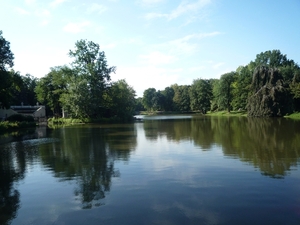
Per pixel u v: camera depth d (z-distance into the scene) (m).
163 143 20.41
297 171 10.94
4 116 62.16
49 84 80.19
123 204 7.97
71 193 9.13
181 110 124.69
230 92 82.50
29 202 8.46
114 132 31.38
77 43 62.50
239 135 23.62
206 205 7.73
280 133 23.97
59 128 42.09
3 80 38.03
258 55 91.00
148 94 134.12
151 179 10.43
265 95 54.78
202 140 21.22
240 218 6.86
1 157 16.41
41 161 14.68
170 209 7.52
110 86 67.25
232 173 10.95
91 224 6.80
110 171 11.89
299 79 58.25
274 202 7.80
